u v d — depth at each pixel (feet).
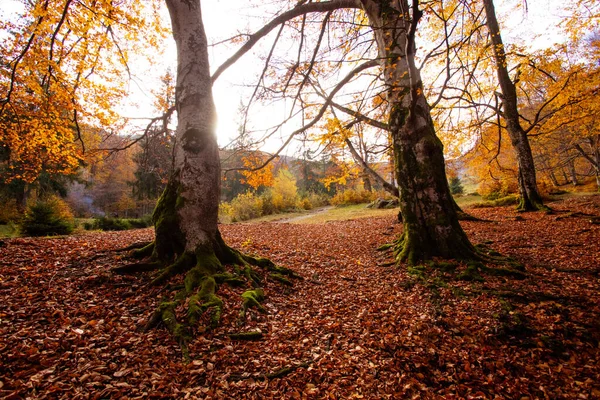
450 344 12.06
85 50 21.97
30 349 9.20
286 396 8.81
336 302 16.65
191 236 16.61
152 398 8.05
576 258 21.36
